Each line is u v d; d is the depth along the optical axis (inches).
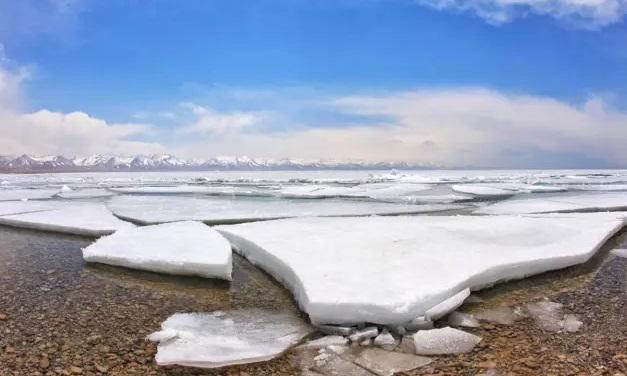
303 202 711.1
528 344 167.5
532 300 223.9
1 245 372.5
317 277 219.6
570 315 201.5
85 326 190.9
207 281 266.1
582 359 153.3
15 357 158.9
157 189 1035.3
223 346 167.6
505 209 567.2
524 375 141.6
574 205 599.2
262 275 277.9
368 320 182.4
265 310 213.3
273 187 1133.1
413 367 149.4
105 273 282.0
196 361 154.3
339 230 337.4
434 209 589.3
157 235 348.8
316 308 184.5
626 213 466.9
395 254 264.1
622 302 220.1
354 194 848.9
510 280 256.2
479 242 302.0
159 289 249.9
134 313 208.7
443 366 149.6
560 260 275.9
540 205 604.4
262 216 512.4
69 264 305.1
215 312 210.2
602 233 346.9
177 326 190.1
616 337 173.8
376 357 157.8
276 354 160.6
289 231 343.3
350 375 144.7
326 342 170.7
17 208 592.1
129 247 312.3
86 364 153.9
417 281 213.9
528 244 305.0
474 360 153.6
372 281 212.8
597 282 255.4
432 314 188.9
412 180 1578.5
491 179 1637.6
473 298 225.8
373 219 414.0
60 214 512.1
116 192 945.5
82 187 1167.6
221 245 313.6
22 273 281.4
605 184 1211.2
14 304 219.9
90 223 444.1
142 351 165.2
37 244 376.8
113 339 176.4
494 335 177.2
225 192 893.2
